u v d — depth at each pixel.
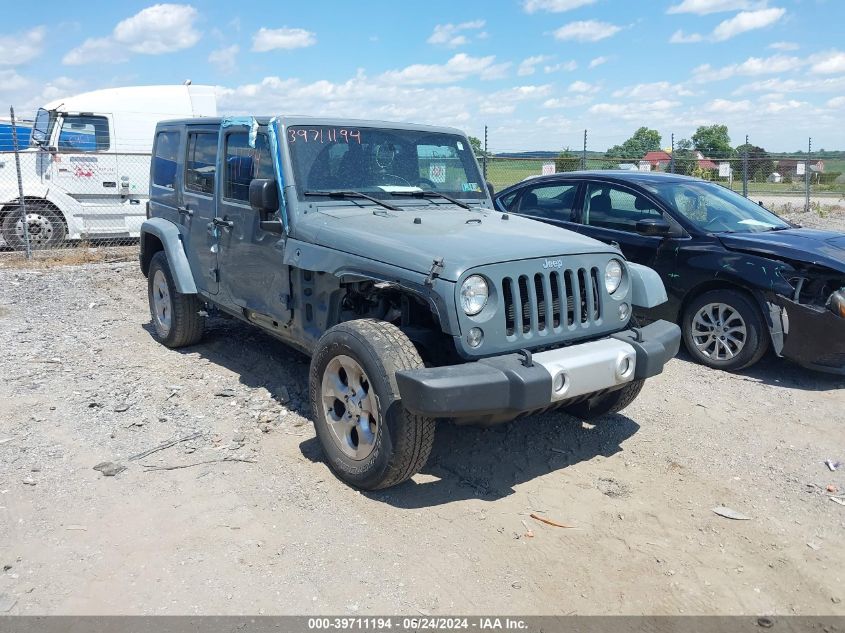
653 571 3.44
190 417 5.06
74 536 3.56
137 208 13.69
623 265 4.40
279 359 6.34
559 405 4.08
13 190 12.62
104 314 8.32
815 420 5.32
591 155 19.06
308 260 4.47
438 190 5.44
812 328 5.80
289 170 4.71
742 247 6.22
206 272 5.99
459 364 3.76
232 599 3.12
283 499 3.96
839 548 3.68
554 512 3.94
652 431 5.08
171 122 6.70
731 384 6.05
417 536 3.64
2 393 5.41
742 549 3.65
